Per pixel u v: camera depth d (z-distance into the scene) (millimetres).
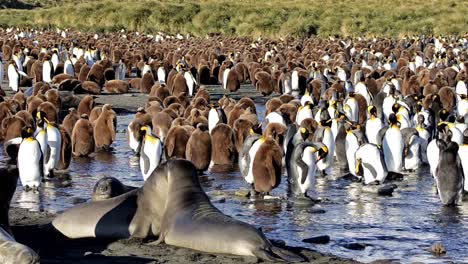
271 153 15227
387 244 12078
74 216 11781
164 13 94562
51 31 89875
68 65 43469
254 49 60031
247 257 10336
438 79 36219
